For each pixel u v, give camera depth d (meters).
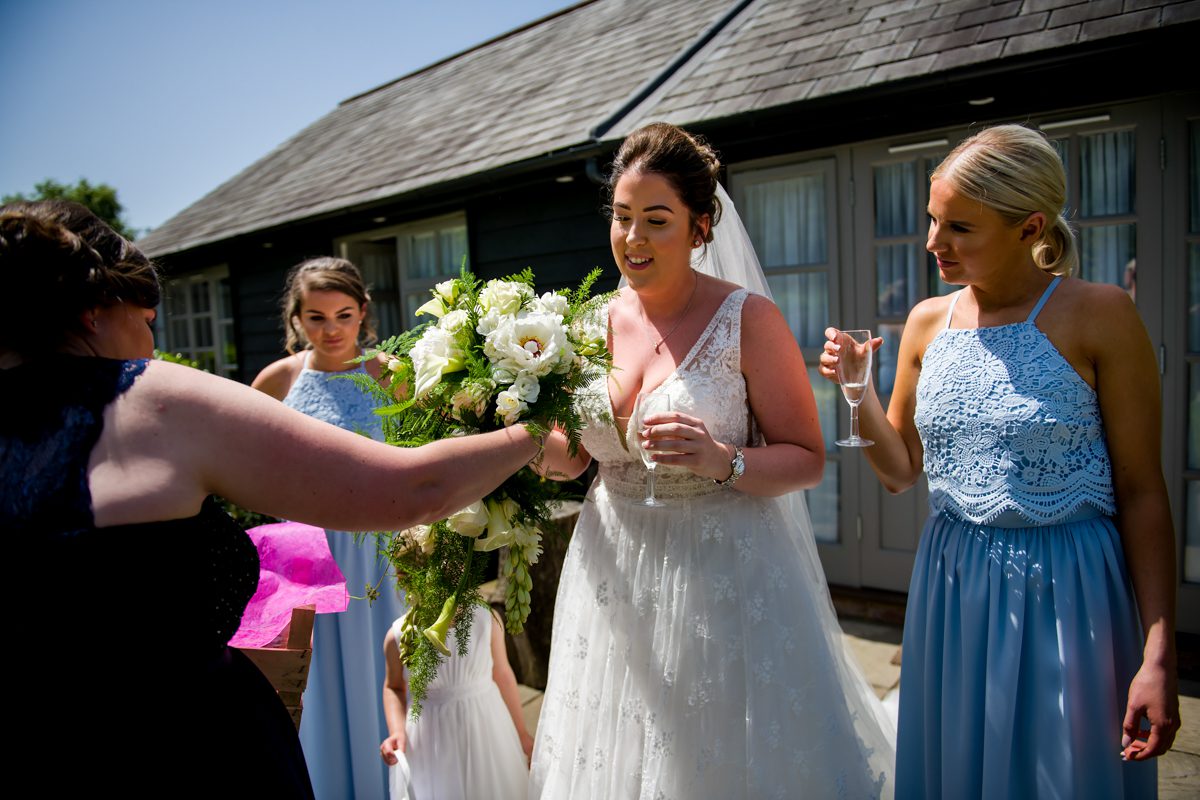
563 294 1.79
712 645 1.75
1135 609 1.51
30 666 0.99
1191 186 3.20
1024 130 1.53
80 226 1.16
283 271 7.72
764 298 1.87
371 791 2.44
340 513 1.14
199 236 8.38
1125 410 1.48
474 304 1.68
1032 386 1.51
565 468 1.98
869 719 2.02
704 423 1.73
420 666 1.70
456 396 1.59
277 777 1.18
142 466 1.05
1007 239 1.53
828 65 3.82
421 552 1.75
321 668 2.43
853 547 4.10
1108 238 3.41
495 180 5.00
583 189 4.90
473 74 8.54
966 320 1.68
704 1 6.31
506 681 2.27
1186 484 3.30
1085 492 1.50
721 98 4.03
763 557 1.81
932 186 1.59
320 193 7.09
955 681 1.62
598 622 1.89
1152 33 2.83
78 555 1.01
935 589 1.67
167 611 1.06
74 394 1.07
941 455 1.65
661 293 1.89
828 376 1.85
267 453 1.09
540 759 1.99
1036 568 1.51
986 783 1.53
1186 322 3.25
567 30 8.07
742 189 4.41
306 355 2.95
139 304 1.21
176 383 1.09
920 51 3.52
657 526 1.84
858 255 4.04
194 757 1.08
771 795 1.70
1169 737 1.38
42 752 0.99
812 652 1.82
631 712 1.79
